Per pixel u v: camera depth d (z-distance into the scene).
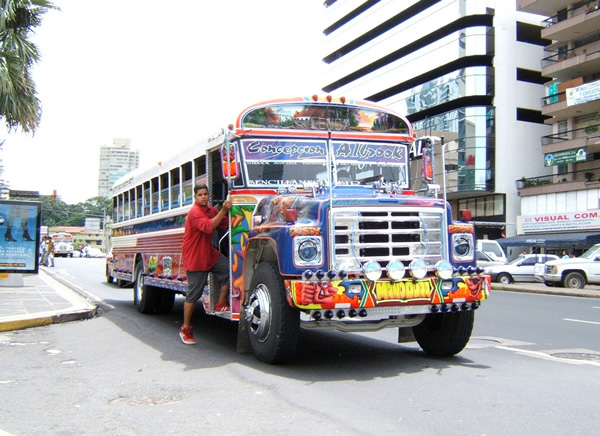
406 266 6.24
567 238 35.25
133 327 10.12
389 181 8.03
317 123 7.78
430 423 4.57
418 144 7.98
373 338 8.91
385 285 5.96
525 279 27.83
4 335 9.33
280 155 7.55
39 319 10.33
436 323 7.21
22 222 17.36
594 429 4.44
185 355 7.48
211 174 8.20
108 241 22.67
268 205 6.98
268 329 6.43
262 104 7.54
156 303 11.88
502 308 14.16
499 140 44.28
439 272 6.21
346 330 6.30
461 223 6.66
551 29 38.12
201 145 8.48
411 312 6.13
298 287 5.74
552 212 39.00
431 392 5.50
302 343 8.38
